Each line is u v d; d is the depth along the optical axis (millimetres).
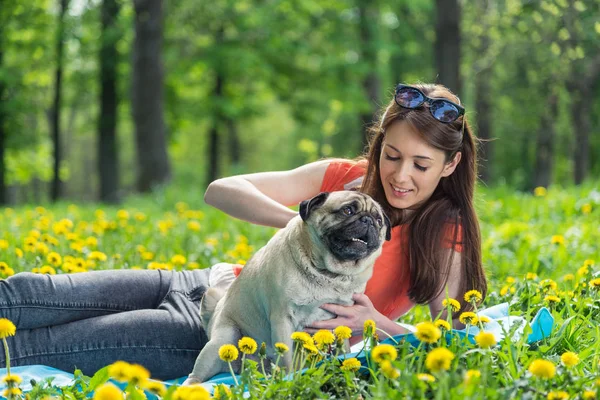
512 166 36875
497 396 2723
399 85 3949
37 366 3938
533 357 3363
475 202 4473
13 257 6512
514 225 8594
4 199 27750
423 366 3127
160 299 4430
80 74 29031
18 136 27812
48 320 4082
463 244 4121
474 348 3379
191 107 29172
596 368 3318
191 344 4164
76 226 10141
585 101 22047
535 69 18984
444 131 3834
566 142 30891
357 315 3697
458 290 4180
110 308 4277
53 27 27000
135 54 20359
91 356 4066
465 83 28266
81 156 61031
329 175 4434
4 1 25297
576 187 12773
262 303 3637
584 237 8172
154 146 20297
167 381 4148
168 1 24688
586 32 12797
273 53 26531
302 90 29234
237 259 6895
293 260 3533
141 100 20281
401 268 4152
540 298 4637
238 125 38688
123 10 26625
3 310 3963
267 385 3080
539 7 13414
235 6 25516
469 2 23312
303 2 26203
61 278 4211
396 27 28969
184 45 26453
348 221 3457
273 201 4309
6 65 26609
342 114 35250
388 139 3938
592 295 4535
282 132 49781
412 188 3932
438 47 18938
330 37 26750
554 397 2750
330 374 3141
